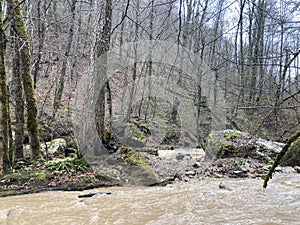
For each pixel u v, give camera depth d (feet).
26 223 10.29
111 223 10.18
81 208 11.96
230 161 22.95
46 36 31.60
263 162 22.90
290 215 10.51
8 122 17.06
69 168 17.40
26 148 23.03
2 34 15.90
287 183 16.48
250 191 14.46
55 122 27.91
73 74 33.50
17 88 19.79
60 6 38.27
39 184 15.58
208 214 10.80
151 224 9.97
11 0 18.24
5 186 15.01
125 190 15.15
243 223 9.73
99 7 20.31
